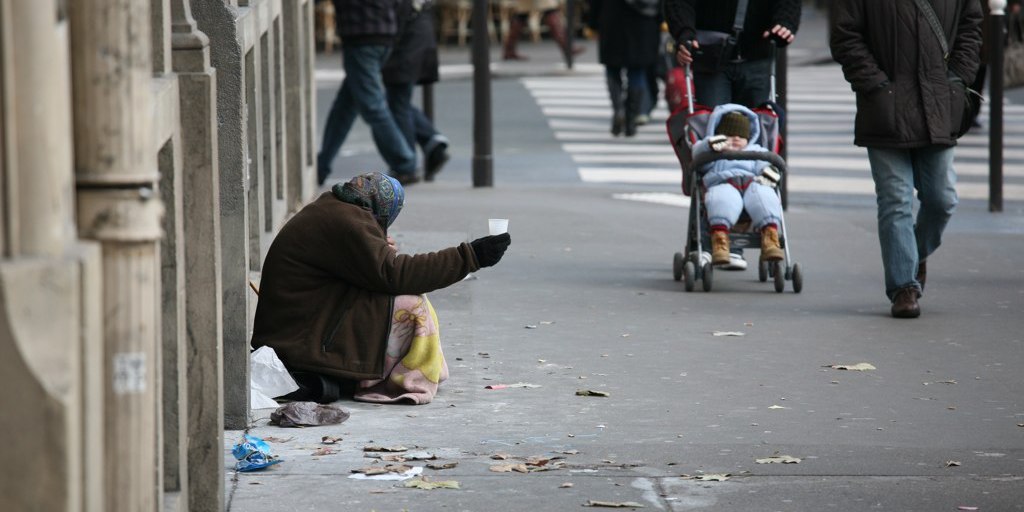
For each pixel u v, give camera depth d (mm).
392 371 15992
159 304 8570
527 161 40594
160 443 8656
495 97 57656
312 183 28953
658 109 54938
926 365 17609
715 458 13484
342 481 12742
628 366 17531
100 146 7652
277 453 13695
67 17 7535
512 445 14000
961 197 34125
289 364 15781
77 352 6910
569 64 68812
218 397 11000
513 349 18453
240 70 13922
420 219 29000
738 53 24641
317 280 15953
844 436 14312
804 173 38281
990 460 13422
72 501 6832
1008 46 44125
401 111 35094
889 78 20219
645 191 34750
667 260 25484
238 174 14172
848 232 28641
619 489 12477
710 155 22375
